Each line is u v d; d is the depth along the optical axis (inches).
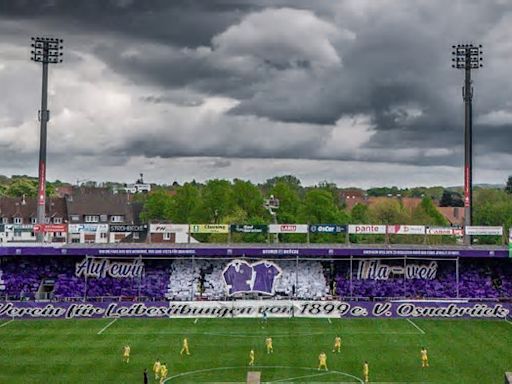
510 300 4217.5
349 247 4360.2
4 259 4429.1
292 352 3164.4
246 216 6466.5
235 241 6378.0
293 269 4475.9
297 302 4015.8
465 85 4965.6
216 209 6540.4
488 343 3331.7
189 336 3503.9
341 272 4500.5
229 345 3309.5
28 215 7687.0
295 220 6200.8
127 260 4429.1
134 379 2728.8
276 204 6136.8
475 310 3966.5
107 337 3481.8
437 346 3272.6
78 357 3083.2
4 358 3068.4
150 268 4453.7
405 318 3959.2
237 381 2687.0
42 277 4367.6
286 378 2719.0
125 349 3034.0
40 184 4766.2
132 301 4042.8
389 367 2888.8
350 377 2731.3
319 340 3412.9
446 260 4534.9
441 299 4183.1
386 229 4468.5
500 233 4503.0
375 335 3523.6
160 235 6988.2
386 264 4500.5
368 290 4389.8
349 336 3499.0
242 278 4345.5
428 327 3722.9
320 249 4286.4
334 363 2960.1
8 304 3944.4
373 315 3988.7
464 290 4375.0
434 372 2805.1
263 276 4360.2
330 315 3993.6
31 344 3331.7
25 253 4207.7
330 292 4355.3
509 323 3833.7
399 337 3474.4
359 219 7283.5
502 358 3036.4
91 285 4340.6
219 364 2950.3
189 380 2704.2
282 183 6560.0
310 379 2701.8
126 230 4431.6
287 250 4279.0
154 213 7313.0
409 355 3097.9
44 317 3944.4
